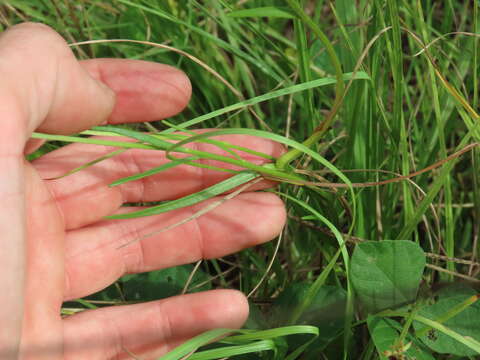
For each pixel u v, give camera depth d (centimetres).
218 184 15
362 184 15
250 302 18
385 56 17
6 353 13
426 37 17
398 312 14
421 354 14
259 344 13
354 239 17
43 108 15
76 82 15
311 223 18
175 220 17
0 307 13
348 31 18
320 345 15
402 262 14
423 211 15
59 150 18
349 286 14
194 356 13
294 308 16
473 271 18
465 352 14
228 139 17
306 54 17
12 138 13
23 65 14
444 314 14
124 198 18
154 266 17
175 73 18
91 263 17
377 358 15
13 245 13
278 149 17
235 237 17
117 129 14
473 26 17
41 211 16
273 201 17
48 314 15
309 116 17
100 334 15
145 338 15
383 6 16
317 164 18
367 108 16
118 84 18
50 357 15
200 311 15
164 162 18
